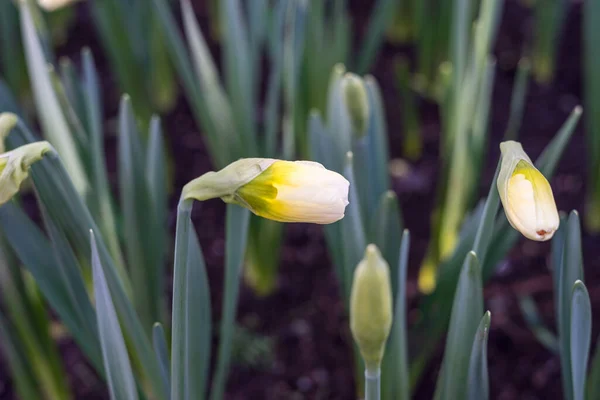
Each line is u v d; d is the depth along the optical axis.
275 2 1.01
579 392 0.58
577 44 1.26
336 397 0.79
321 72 0.90
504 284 0.89
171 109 1.18
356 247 0.63
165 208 0.70
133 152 0.65
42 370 0.74
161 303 0.71
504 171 0.51
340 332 0.85
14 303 0.69
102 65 1.27
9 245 0.67
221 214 1.01
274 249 0.87
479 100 0.76
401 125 1.13
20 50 1.08
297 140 0.93
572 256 0.58
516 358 0.81
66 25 1.33
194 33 0.75
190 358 0.62
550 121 1.12
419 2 1.10
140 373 0.71
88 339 0.65
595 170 0.90
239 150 0.82
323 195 0.49
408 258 0.93
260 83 1.21
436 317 0.70
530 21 1.32
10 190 0.52
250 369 0.82
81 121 0.75
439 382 0.62
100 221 0.68
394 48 1.28
